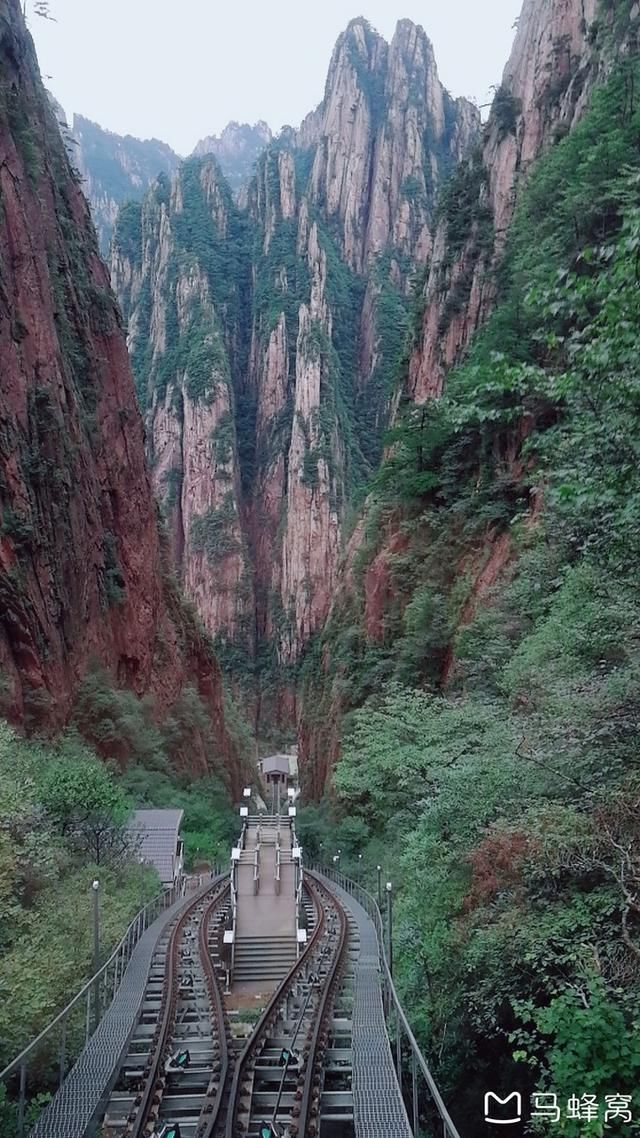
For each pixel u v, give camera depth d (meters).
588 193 24.61
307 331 136.88
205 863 37.28
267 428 144.25
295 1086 10.20
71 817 20.00
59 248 44.38
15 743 21.30
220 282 162.88
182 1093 10.09
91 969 12.35
